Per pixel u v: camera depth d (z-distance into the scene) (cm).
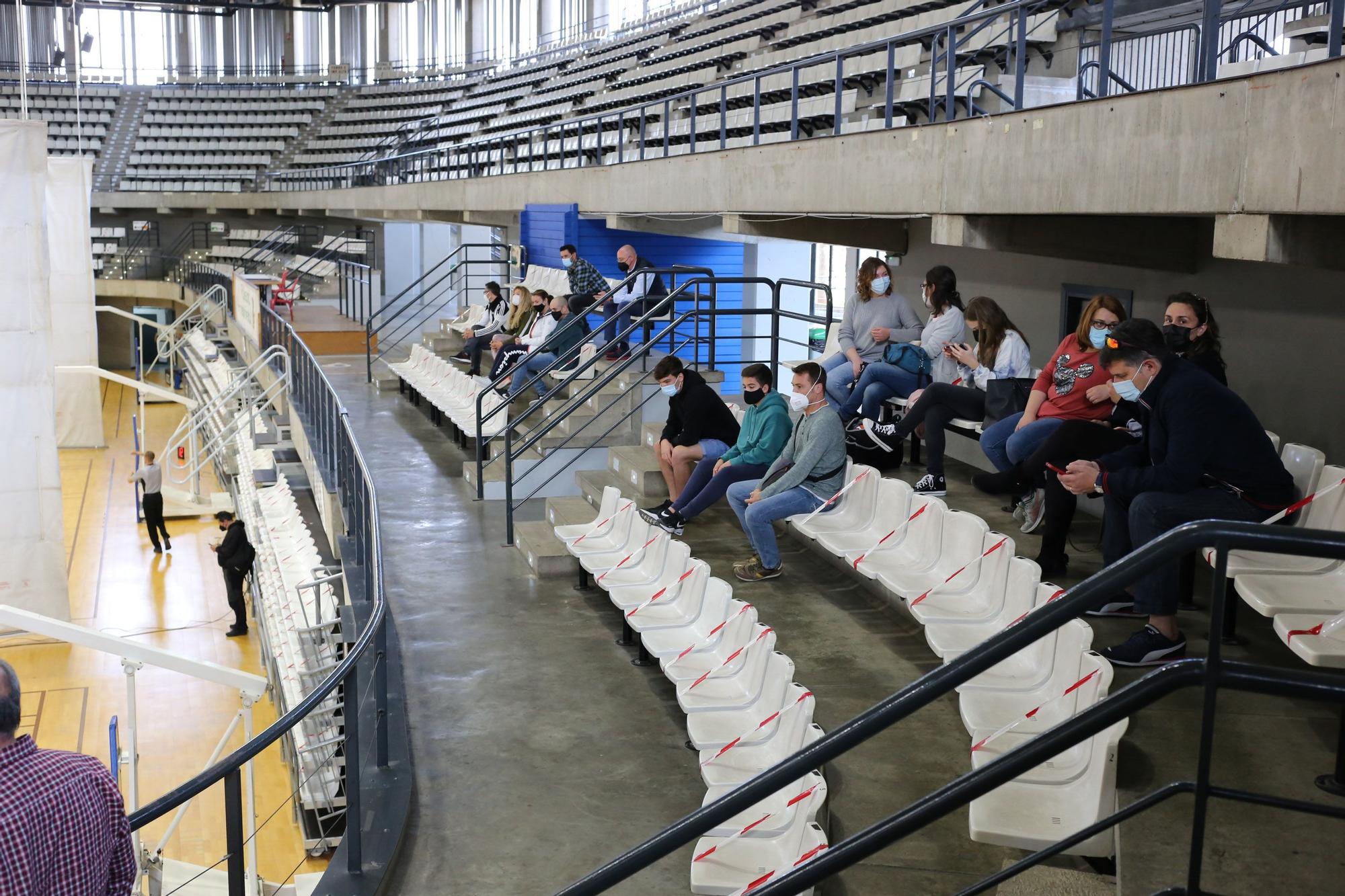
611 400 959
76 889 273
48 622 618
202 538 1739
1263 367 583
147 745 1020
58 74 4297
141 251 3697
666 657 530
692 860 387
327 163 3753
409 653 611
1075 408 561
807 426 651
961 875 361
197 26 4462
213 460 2109
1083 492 434
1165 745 375
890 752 447
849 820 396
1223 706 409
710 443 746
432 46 4209
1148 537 410
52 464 1115
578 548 702
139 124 3950
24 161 1054
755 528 649
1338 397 536
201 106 4000
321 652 803
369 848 412
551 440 953
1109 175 546
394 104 3838
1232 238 467
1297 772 351
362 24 4294
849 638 571
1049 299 764
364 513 738
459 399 1174
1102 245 641
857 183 802
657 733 517
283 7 4119
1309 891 272
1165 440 414
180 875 740
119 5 4006
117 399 3097
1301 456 451
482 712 538
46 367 1091
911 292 959
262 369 1780
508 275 1912
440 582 730
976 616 490
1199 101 485
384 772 471
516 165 2380
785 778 169
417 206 2195
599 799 459
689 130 1698
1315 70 416
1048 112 593
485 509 913
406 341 2078
